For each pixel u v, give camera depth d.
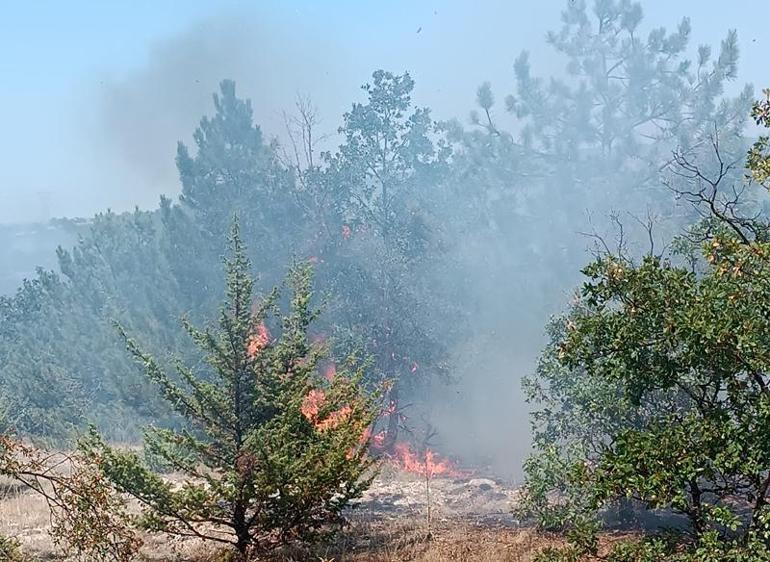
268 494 12.02
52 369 30.95
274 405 12.63
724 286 8.18
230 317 12.66
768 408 7.58
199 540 13.75
